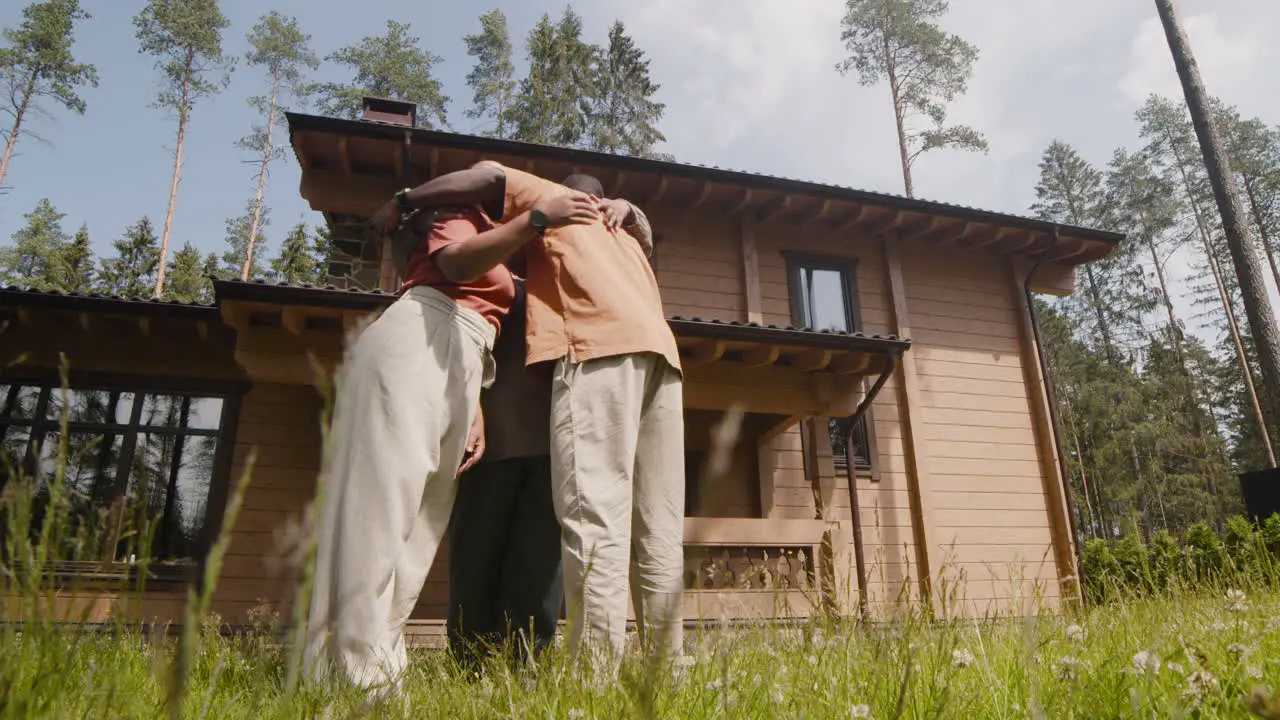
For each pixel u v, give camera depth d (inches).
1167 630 88.7
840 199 449.4
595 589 98.3
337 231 416.2
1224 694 57.7
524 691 72.8
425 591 320.2
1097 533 1344.7
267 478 319.9
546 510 120.4
